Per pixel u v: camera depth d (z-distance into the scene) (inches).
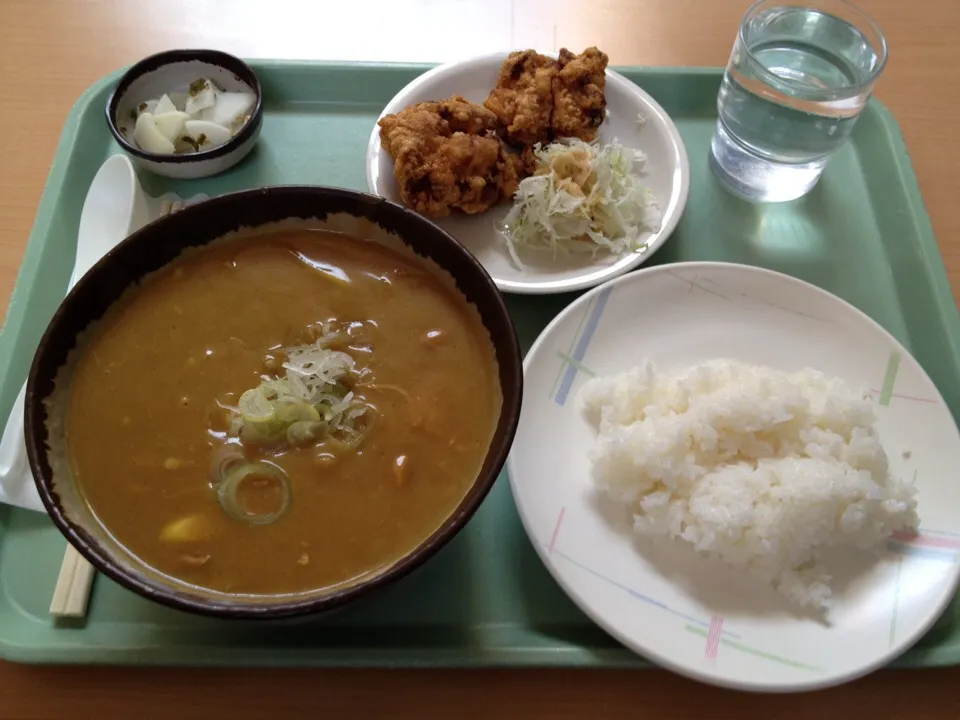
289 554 12.2
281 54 22.1
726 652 12.8
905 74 21.6
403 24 22.7
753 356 16.5
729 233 18.9
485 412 13.2
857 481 13.9
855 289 18.2
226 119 19.5
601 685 13.4
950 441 14.9
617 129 20.0
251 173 19.5
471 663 13.1
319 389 13.2
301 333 13.8
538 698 13.3
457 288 13.8
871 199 19.6
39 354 12.2
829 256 18.7
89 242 17.4
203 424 13.0
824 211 19.4
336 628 13.7
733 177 19.6
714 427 14.9
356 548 12.2
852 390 15.8
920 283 17.9
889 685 13.6
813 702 13.4
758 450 15.1
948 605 14.1
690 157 20.3
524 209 18.5
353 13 22.9
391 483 12.7
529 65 19.8
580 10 23.1
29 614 13.8
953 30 22.4
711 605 13.5
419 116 18.1
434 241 13.7
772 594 13.7
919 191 19.0
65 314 12.6
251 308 14.0
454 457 12.9
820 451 14.7
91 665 13.2
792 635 13.1
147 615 13.6
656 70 21.1
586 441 15.4
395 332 13.8
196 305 13.9
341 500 12.6
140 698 13.2
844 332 16.4
